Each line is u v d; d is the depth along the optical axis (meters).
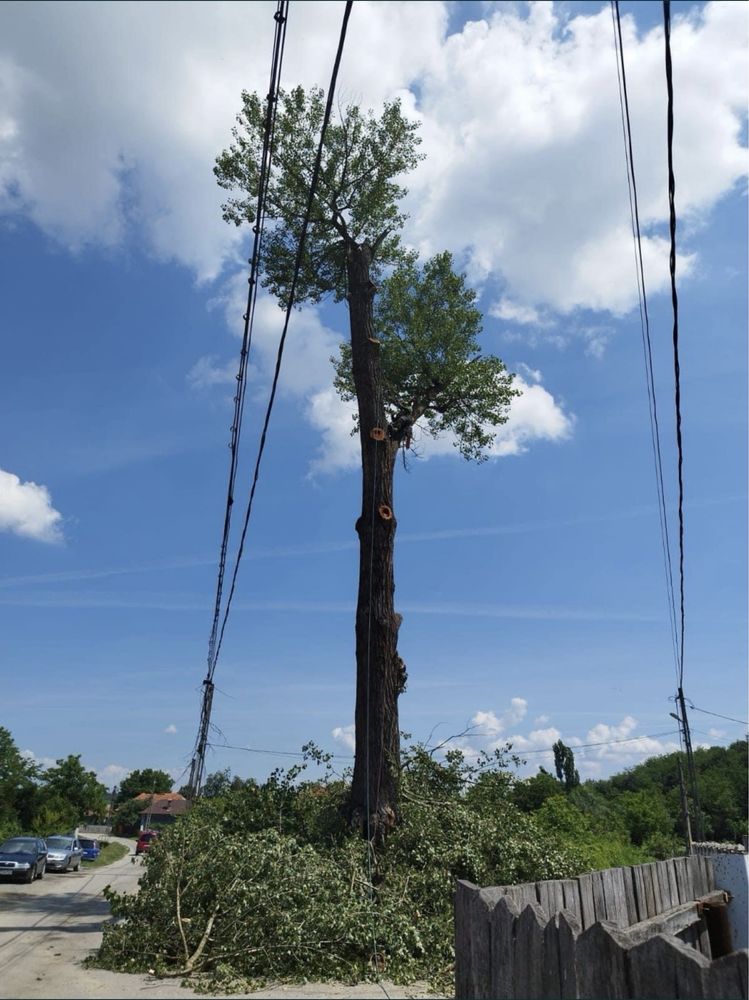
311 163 16.33
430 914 10.15
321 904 8.77
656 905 7.33
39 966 8.20
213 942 8.41
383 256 18.62
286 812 13.09
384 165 16.34
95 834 78.50
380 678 12.85
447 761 14.00
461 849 11.24
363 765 12.41
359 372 14.91
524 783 13.98
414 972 8.31
